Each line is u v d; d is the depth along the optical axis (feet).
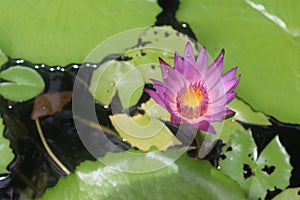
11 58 6.05
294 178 5.98
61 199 5.81
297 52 6.12
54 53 6.05
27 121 6.10
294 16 6.15
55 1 6.14
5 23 6.08
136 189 5.82
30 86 6.13
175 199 5.81
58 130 6.10
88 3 6.15
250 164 5.99
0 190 5.96
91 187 5.83
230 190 5.83
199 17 6.19
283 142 6.04
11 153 5.96
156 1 6.20
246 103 6.05
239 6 6.19
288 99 6.05
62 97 6.14
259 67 6.09
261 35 6.15
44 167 6.02
